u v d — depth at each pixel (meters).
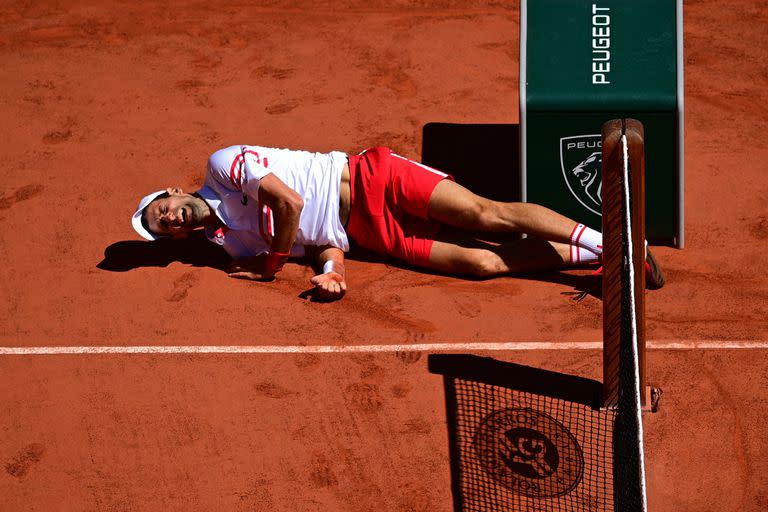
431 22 35.38
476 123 30.84
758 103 30.94
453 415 22.64
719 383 22.92
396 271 26.44
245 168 24.95
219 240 26.42
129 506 21.55
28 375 24.31
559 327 24.52
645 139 25.52
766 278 25.50
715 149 29.34
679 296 25.11
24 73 34.50
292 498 21.45
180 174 30.00
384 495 21.36
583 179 25.86
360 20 35.72
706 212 27.42
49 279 26.91
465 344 24.23
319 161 25.95
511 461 21.70
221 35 35.69
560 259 25.69
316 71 33.59
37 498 21.80
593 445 21.84
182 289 26.31
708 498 20.81
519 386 23.14
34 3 37.88
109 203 29.22
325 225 25.81
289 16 36.28
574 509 20.83
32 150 31.20
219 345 24.70
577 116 25.38
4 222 28.72
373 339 24.55
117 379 24.08
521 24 25.73
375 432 22.48
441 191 25.09
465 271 25.92
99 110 32.66
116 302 26.08
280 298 25.88
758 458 21.42
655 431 22.00
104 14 37.12
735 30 33.97
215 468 22.11
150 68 34.41
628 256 19.23
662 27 25.38
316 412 22.98
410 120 31.17
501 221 25.06
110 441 22.77
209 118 31.98
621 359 20.41
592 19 25.59
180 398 23.53
